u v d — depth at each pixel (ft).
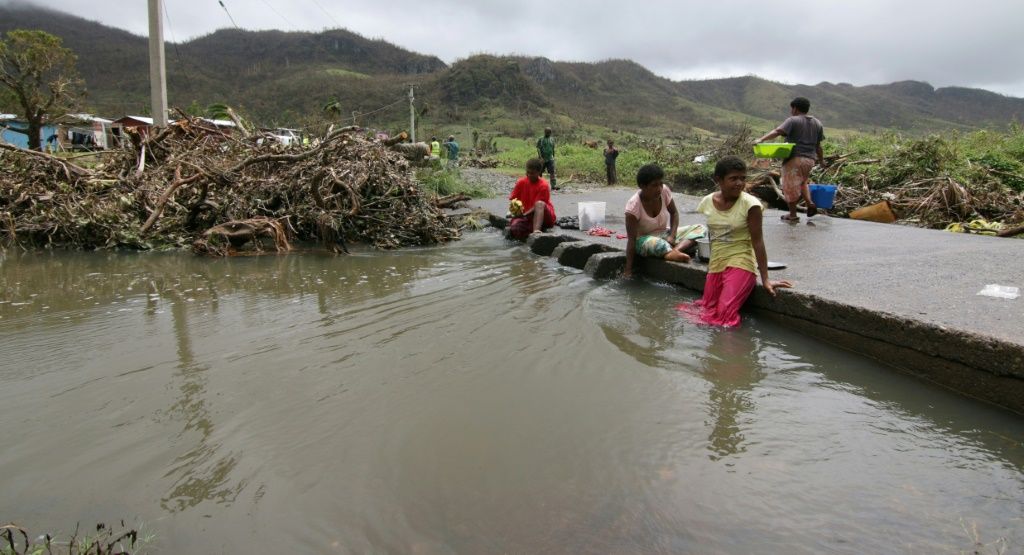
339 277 20.21
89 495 7.64
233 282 19.47
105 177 30.71
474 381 11.17
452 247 27.43
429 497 7.59
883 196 35.37
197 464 8.34
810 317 13.61
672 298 17.01
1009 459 8.54
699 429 9.38
